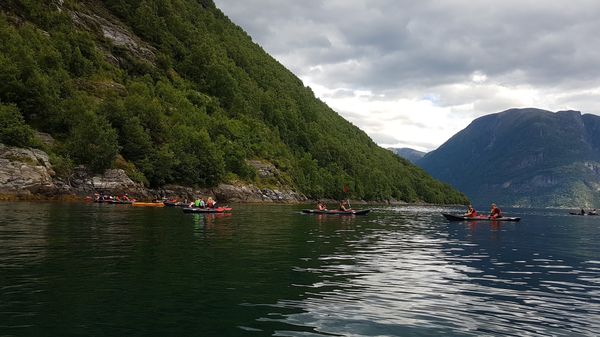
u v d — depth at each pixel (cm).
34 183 5831
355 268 1619
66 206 4809
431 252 2162
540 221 5959
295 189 11581
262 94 15938
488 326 976
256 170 10875
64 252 1736
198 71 14012
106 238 2197
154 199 7344
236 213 4891
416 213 7150
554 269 1744
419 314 1051
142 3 13900
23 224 2734
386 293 1245
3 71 6869
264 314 1004
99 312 979
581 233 3734
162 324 914
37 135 6619
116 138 7144
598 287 1404
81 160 6756
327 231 3064
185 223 3250
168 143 8656
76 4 11500
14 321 904
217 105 13162
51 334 837
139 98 8875
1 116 5972
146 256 1697
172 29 15075
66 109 7412
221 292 1186
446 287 1354
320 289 1260
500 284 1421
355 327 935
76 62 9275
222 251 1902
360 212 5544
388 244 2444
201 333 868
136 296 1118
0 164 5662
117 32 12031
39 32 9356
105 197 6066
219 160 9119
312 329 912
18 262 1512
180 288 1214
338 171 14875
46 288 1171
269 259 1736
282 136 15125
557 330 960
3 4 9331
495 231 3575
